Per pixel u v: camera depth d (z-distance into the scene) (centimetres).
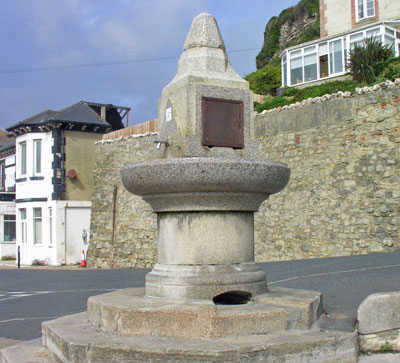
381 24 2403
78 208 2455
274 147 1492
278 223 1452
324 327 431
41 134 2506
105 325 425
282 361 372
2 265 2497
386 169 1225
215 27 541
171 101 520
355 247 1260
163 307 409
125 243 1930
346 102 1320
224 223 468
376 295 430
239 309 414
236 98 520
